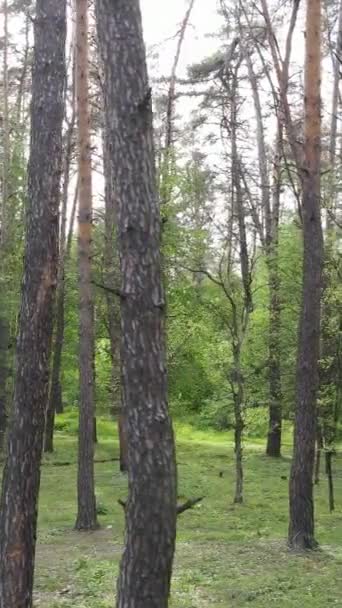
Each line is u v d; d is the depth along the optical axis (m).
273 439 23.97
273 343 20.62
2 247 20.81
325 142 22.39
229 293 17.38
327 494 17.34
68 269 25.17
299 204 11.99
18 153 21.42
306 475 10.93
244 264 18.61
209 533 12.59
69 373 31.17
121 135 4.61
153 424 4.48
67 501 16.28
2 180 22.36
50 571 9.76
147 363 4.51
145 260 4.56
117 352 19.52
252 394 19.58
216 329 17.97
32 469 6.48
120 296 4.59
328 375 15.24
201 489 17.75
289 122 11.30
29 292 6.58
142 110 4.61
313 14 10.94
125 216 4.59
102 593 8.63
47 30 6.68
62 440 27.33
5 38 24.61
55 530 12.96
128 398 4.54
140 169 4.60
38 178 6.63
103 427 30.36
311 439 10.94
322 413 15.26
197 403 24.86
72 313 28.48
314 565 9.87
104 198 21.19
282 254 19.23
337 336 15.02
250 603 8.08
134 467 4.49
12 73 26.42
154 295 4.57
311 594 8.41
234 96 24.31
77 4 13.38
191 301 17.98
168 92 22.88
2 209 21.36
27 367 6.52
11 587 6.31
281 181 20.66
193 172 18.22
